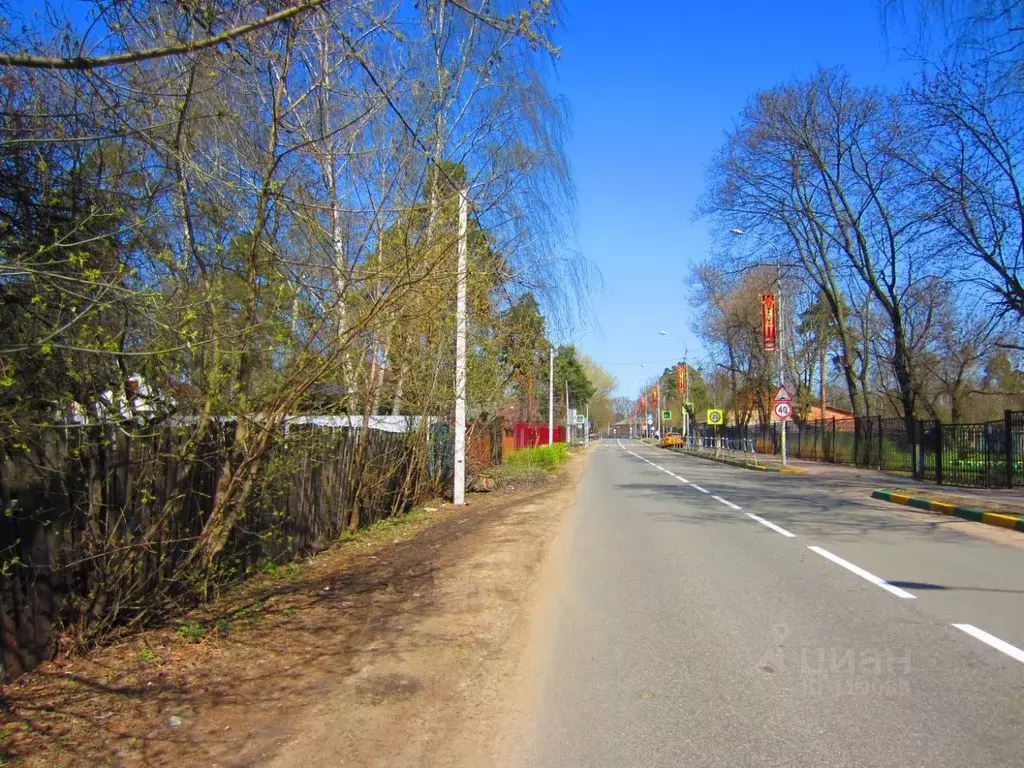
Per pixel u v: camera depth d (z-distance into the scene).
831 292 36.31
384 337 9.92
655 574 9.05
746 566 9.51
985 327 22.97
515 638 6.34
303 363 6.72
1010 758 3.96
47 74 5.52
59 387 5.34
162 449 6.23
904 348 30.14
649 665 5.59
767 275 43.38
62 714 4.52
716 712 4.66
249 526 8.28
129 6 5.38
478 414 19.91
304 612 7.09
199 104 6.46
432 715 4.60
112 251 5.74
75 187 5.54
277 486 8.71
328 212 8.09
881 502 18.05
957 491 19.19
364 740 4.21
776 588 8.19
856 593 7.91
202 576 6.79
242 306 6.65
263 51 6.25
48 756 3.97
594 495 20.27
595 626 6.71
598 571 9.27
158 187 6.30
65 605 5.48
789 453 45.34
